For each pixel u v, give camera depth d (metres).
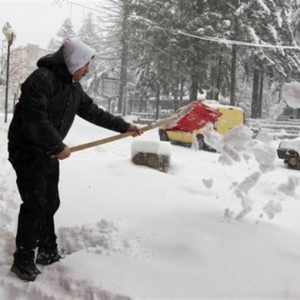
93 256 3.64
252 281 3.22
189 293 3.09
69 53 3.38
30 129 3.27
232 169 9.48
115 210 4.77
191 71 25.70
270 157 4.04
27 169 3.45
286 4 29.58
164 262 3.53
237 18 25.72
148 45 27.20
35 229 3.46
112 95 43.16
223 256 3.54
